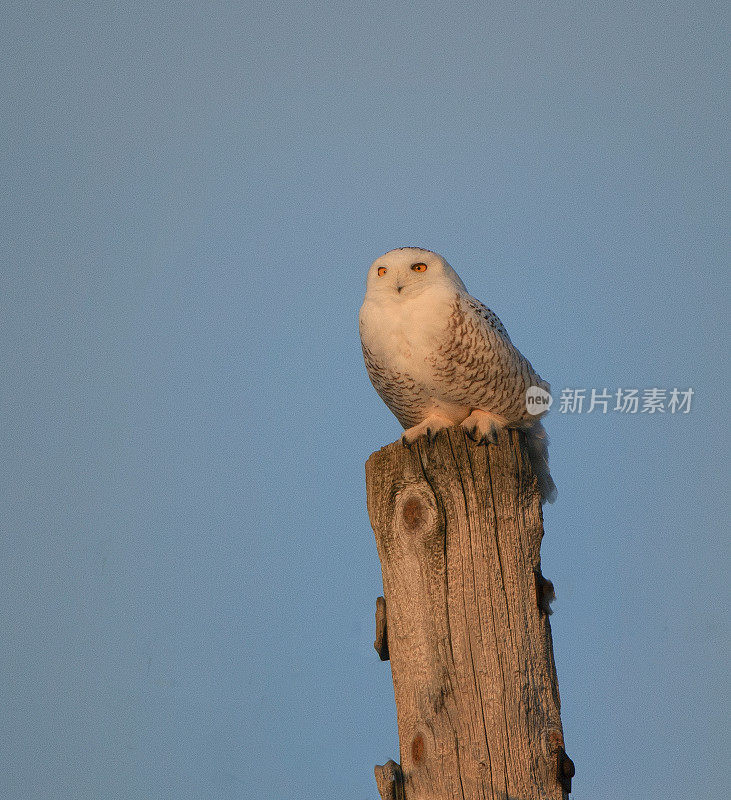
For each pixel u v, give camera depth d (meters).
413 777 6.76
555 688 6.96
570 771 6.67
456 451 7.26
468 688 6.80
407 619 7.09
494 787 6.58
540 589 7.11
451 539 7.12
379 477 7.48
